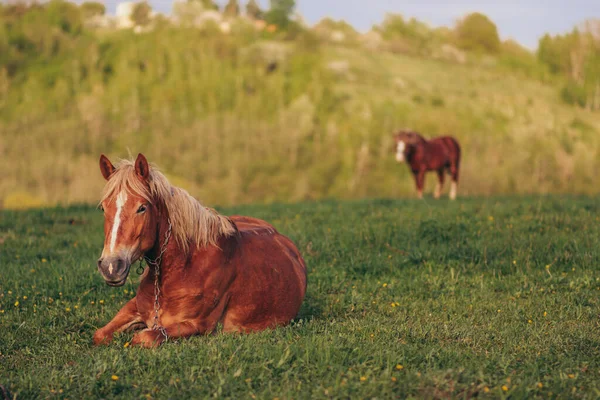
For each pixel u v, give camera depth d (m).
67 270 8.19
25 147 58.28
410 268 8.78
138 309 5.41
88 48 95.44
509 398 3.95
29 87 81.19
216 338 5.14
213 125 66.88
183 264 5.18
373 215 12.51
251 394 3.98
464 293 7.63
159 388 4.14
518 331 5.90
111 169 5.04
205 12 138.75
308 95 82.38
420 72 105.38
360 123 74.44
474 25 137.38
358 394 3.95
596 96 93.62
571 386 4.14
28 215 13.98
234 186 54.97
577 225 10.55
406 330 5.79
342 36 126.38
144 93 82.69
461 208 13.10
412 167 19.08
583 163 58.94
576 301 7.18
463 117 77.75
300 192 56.81
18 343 5.52
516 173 54.88
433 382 4.13
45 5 109.81
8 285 7.45
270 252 6.02
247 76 90.31
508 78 106.88
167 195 5.12
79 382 4.17
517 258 8.87
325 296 7.50
